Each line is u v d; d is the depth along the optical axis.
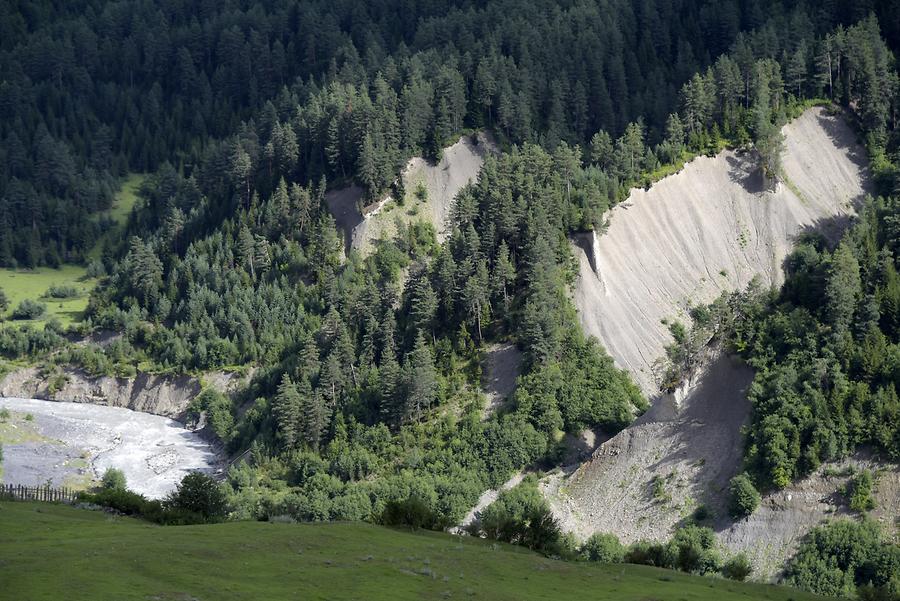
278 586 83.81
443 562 99.12
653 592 99.81
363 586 86.88
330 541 101.69
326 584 86.12
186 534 99.44
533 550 120.75
